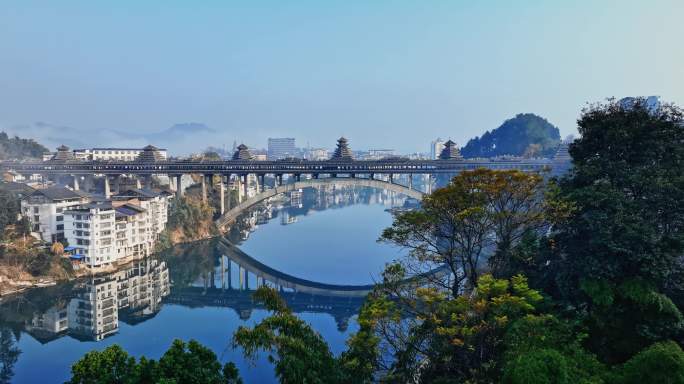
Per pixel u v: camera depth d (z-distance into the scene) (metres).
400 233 29.84
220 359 46.84
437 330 23.73
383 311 25.02
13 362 48.16
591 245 27.61
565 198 29.48
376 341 24.94
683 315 26.16
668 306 25.16
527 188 27.70
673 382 19.38
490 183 27.92
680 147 29.70
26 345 53.06
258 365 44.81
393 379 25.92
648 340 25.27
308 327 24.23
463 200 28.06
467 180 28.48
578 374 20.84
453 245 29.91
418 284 29.19
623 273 27.22
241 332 22.06
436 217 29.05
